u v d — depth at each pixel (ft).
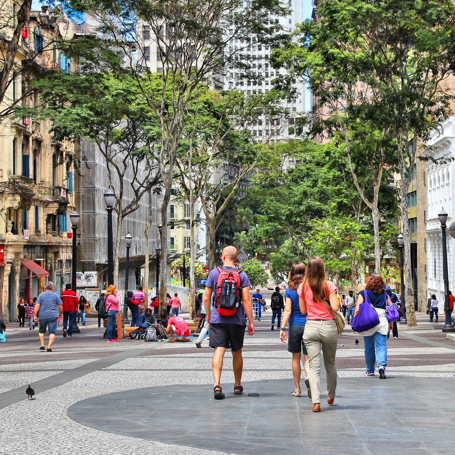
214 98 134.51
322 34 106.32
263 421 27.20
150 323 86.02
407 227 112.27
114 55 86.63
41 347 69.41
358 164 123.75
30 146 166.71
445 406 30.78
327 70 109.19
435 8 93.45
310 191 201.46
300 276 33.91
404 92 104.88
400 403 31.65
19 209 160.45
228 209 171.83
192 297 132.36
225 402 31.99
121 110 92.94
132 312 93.81
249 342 78.64
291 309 33.91
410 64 108.17
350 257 161.68
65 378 43.86
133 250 288.30
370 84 107.04
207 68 99.76
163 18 92.58
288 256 233.35
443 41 90.27
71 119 112.16
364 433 24.80
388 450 22.04
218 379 33.06
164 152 100.27
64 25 171.53
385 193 160.86
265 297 360.07
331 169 148.66
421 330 110.63
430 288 217.15
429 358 57.72
